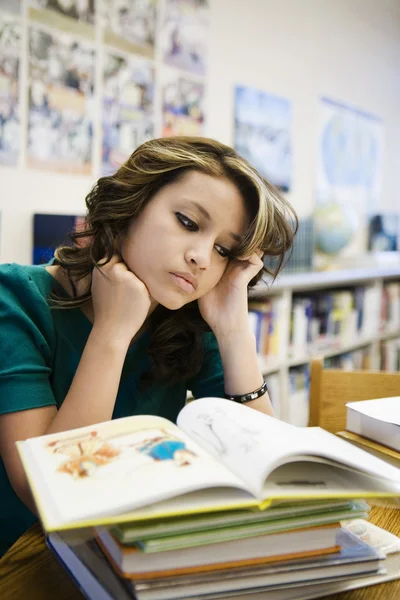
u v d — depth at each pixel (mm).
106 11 2289
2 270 964
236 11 2943
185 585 551
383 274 3447
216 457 625
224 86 2922
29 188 2088
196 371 1113
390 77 4332
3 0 1925
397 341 3805
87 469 571
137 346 1074
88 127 2268
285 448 599
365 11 3939
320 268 3447
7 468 806
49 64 2100
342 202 3906
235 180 927
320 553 612
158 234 910
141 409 1082
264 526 575
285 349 2740
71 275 980
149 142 975
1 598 633
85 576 611
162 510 515
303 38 3418
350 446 683
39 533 787
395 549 712
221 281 1095
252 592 575
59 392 992
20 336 888
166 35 2572
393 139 4461
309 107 3523
